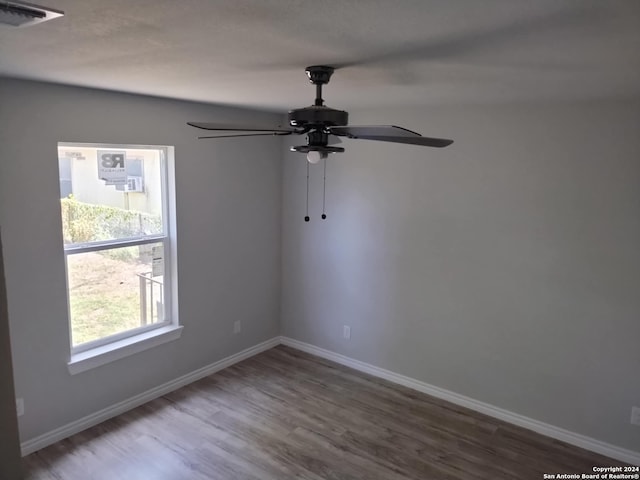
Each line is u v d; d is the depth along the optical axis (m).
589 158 3.21
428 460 3.26
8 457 1.28
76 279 3.46
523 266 3.56
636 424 3.25
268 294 4.97
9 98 2.86
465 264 3.82
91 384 3.52
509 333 3.69
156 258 3.97
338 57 1.96
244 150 4.46
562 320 3.45
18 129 2.93
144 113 3.58
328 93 3.06
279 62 2.09
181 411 3.79
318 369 4.61
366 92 2.98
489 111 3.55
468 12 1.35
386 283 4.29
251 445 3.36
